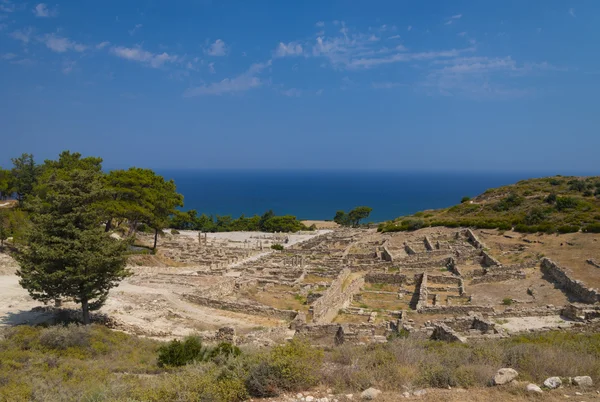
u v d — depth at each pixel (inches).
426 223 3380.9
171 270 2188.7
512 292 1599.4
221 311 1496.1
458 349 710.5
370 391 495.5
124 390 568.7
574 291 1423.5
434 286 1802.4
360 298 1770.4
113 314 1316.4
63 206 1119.6
